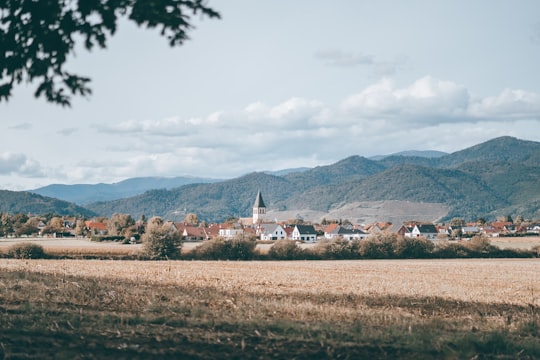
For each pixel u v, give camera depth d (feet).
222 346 48.70
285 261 236.02
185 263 198.29
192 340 50.03
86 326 54.54
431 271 183.32
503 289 124.47
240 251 247.29
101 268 159.53
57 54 45.91
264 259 252.62
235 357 45.55
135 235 402.52
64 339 48.78
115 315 61.46
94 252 243.19
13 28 45.16
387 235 276.82
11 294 75.41
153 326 56.13
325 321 63.21
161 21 44.68
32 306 64.90
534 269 197.67
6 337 48.08
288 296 93.20
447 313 80.69
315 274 154.81
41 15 44.01
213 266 183.01
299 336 53.26
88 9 44.39
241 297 84.99
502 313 82.84
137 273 142.00
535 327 68.03
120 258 237.45
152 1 43.93
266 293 97.25
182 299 78.48
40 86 47.32
